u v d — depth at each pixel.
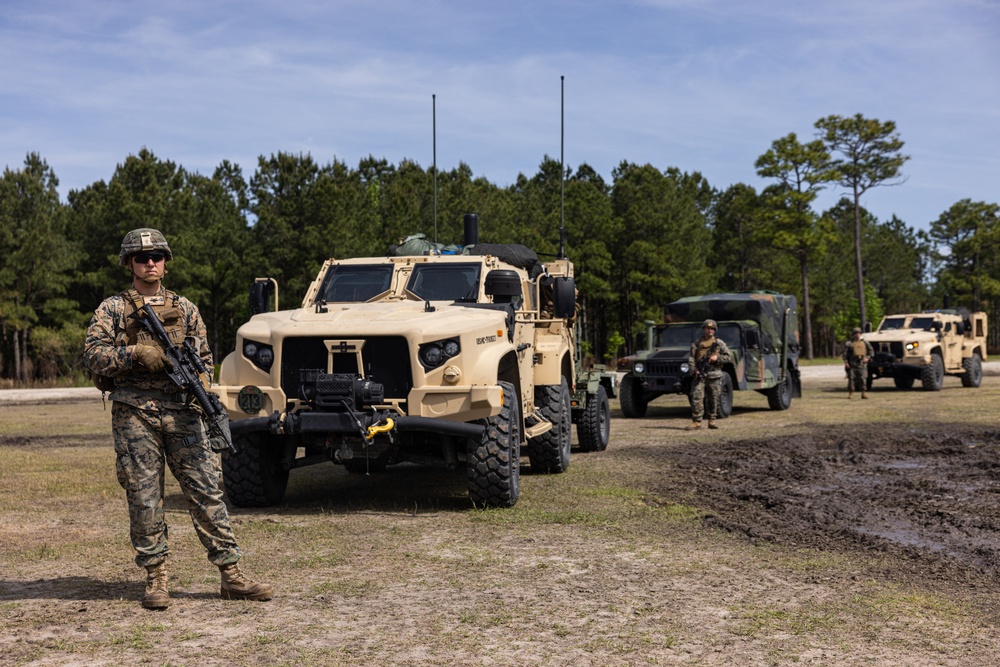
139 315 4.55
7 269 42.84
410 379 7.32
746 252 76.06
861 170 60.94
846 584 5.20
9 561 5.76
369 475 10.17
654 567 5.60
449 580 5.27
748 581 5.26
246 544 6.26
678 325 19.48
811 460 10.86
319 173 43.94
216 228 47.81
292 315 7.88
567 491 8.53
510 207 53.03
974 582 5.28
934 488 8.78
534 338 9.64
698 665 3.83
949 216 95.00
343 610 4.64
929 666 3.83
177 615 4.54
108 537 6.50
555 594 4.96
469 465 7.53
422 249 10.11
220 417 4.71
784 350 19.77
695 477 9.53
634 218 56.62
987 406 19.14
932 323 26.02
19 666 3.79
